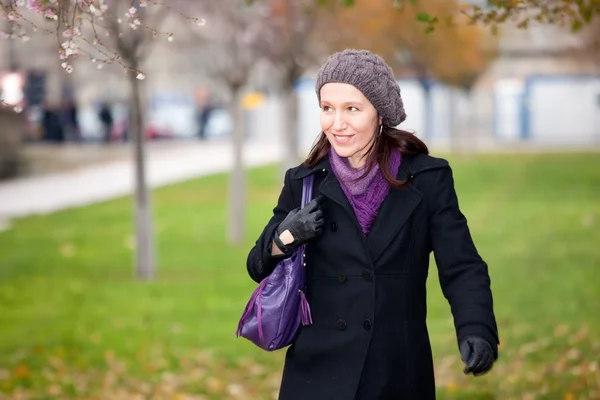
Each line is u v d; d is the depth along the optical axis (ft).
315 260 20.62
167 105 307.99
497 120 309.83
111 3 68.33
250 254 20.95
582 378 44.34
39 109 236.84
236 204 102.94
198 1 104.06
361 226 20.25
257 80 196.75
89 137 256.32
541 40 298.97
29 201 142.41
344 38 134.10
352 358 19.99
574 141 301.63
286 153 146.10
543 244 95.20
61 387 49.06
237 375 50.80
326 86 20.10
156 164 209.26
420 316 20.53
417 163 20.47
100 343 59.26
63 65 23.35
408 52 193.88
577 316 61.11
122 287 78.95
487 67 245.65
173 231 112.16
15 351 57.47
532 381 44.80
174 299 73.41
